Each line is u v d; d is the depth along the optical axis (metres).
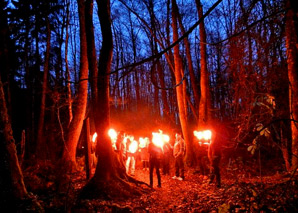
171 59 20.12
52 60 20.52
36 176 7.60
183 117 13.55
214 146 7.88
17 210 4.68
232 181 8.40
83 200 6.16
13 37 14.51
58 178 7.32
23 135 7.48
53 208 5.23
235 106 8.95
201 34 13.22
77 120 11.02
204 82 13.03
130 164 10.99
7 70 9.59
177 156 9.87
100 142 7.63
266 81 7.41
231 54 7.96
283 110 7.12
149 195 7.41
